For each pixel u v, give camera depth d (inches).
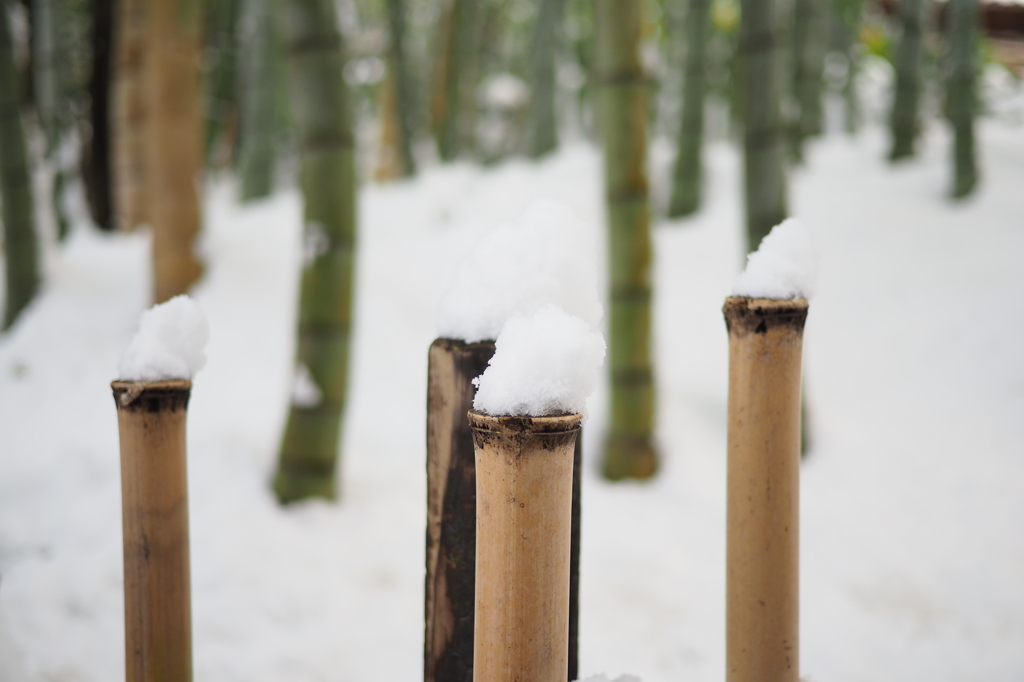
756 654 41.5
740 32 132.3
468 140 334.0
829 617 95.3
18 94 167.6
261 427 128.2
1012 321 155.6
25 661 76.8
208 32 268.5
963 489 120.0
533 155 296.4
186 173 161.9
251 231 207.3
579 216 40.0
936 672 85.3
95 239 214.2
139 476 44.4
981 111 218.1
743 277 41.5
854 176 231.1
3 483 115.6
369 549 103.7
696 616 94.9
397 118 309.7
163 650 45.0
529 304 38.8
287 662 82.6
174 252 162.6
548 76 294.0
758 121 130.0
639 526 114.1
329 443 111.7
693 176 221.5
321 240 110.7
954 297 167.8
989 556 105.3
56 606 87.7
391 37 309.3
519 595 31.1
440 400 40.9
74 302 167.9
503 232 40.2
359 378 151.8
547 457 30.6
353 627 89.2
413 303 184.7
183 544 45.9
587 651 88.0
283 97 312.3
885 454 131.2
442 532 41.7
